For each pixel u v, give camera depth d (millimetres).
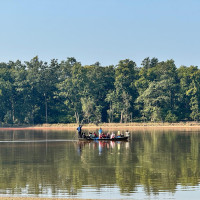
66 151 153750
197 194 79625
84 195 79375
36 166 114812
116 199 76125
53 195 79625
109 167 111062
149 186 86625
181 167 110188
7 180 94062
